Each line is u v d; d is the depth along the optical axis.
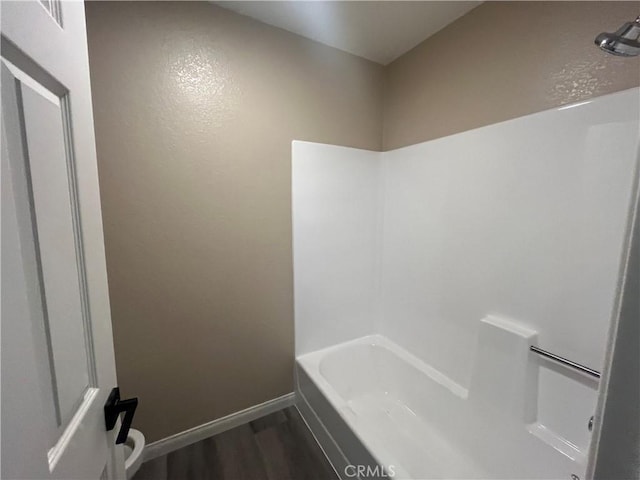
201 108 1.41
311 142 1.74
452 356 1.57
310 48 1.68
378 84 1.97
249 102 1.53
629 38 0.74
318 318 1.90
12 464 0.32
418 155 1.73
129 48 1.24
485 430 1.31
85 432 0.52
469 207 1.43
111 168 1.25
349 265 1.99
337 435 1.36
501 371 1.25
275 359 1.78
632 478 0.34
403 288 1.90
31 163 0.41
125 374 1.38
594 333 1.01
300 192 1.74
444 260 1.59
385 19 1.50
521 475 1.16
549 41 1.12
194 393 1.56
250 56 1.51
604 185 0.97
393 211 1.96
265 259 1.67
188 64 1.36
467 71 1.44
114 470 0.67
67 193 0.51
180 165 1.39
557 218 1.09
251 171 1.57
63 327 0.47
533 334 1.17
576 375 1.06
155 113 1.31
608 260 0.97
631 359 0.35
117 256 1.30
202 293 1.52
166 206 1.38
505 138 1.26
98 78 1.19
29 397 0.35
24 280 0.36
